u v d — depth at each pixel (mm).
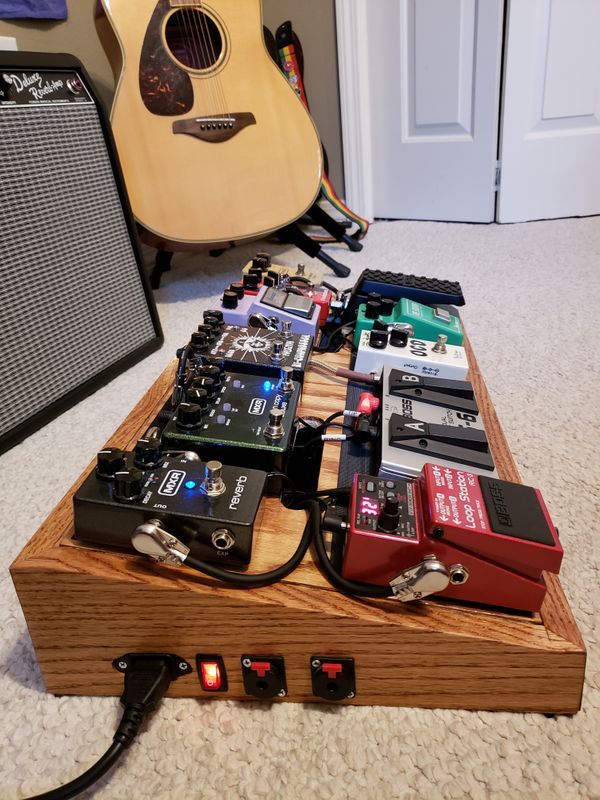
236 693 609
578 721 594
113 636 571
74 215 1083
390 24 2100
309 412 826
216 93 1500
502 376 1267
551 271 1814
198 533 537
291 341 870
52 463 1013
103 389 1225
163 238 1510
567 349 1372
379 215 2451
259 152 1569
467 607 558
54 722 600
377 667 569
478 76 2068
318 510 600
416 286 1034
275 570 547
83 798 536
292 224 1773
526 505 546
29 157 977
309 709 608
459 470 614
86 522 551
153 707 564
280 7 2186
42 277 1044
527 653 537
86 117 1076
